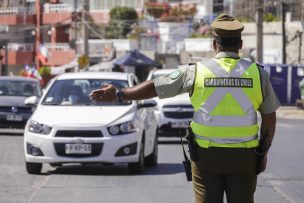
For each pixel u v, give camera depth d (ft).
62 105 84.28
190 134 35.99
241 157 35.50
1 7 392.47
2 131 143.33
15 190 69.56
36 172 80.69
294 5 263.49
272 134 36.60
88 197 65.57
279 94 257.75
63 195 66.49
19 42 391.45
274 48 329.31
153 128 88.07
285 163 92.84
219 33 36.09
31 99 95.76
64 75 89.71
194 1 444.14
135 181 75.41
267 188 70.85
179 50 383.04
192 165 36.47
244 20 332.80
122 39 384.06
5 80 140.87
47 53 378.73
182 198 64.85
